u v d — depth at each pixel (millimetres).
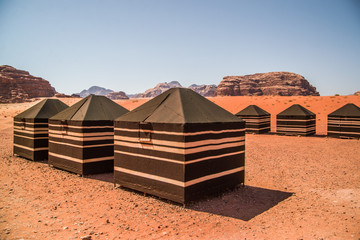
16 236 5996
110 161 12070
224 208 7785
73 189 9664
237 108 52656
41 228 6449
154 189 8398
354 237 5996
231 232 6262
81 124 11258
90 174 11523
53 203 8242
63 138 12258
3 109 81562
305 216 7242
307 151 16875
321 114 40938
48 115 15086
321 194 9078
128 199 8555
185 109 8438
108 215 7281
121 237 5977
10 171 12383
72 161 11781
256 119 26859
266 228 6496
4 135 27422
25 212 7508
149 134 8492
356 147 18031
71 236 6008
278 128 26188
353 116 22203
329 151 16750
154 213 7383
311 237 6023
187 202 7734
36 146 14625
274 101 54844
